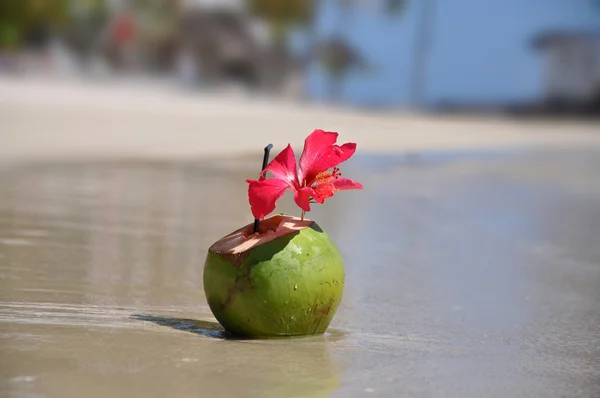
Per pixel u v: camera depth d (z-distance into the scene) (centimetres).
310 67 5119
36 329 399
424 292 562
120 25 5931
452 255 715
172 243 695
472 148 2280
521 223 938
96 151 1641
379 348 406
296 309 407
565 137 3073
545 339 449
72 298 481
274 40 5356
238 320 407
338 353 389
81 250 641
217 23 5450
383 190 1198
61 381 321
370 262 664
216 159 1557
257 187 408
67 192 1014
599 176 1570
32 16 6166
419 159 1822
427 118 3966
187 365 352
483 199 1152
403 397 330
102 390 314
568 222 966
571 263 701
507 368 385
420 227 873
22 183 1101
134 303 480
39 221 773
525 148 2400
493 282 606
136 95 4181
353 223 877
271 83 5275
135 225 780
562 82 4975
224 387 327
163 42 5719
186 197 1022
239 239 418
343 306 507
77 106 2898
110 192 1040
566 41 4941
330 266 414
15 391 308
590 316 512
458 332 456
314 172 420
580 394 350
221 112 3122
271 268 404
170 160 1510
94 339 386
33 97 3200
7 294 480
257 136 2120
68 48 6119
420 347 415
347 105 4888
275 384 335
